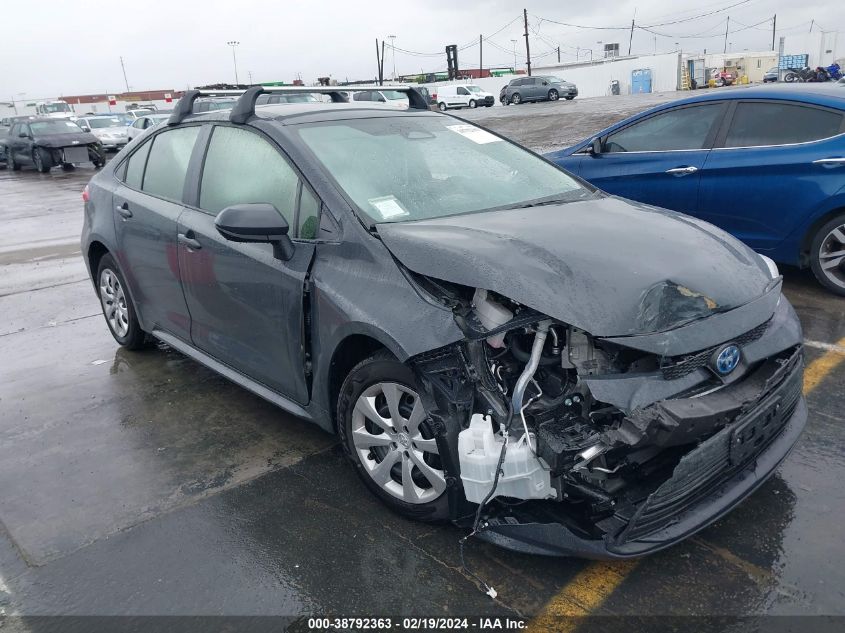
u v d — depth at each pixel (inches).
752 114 227.6
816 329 196.2
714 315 104.7
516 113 1227.9
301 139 141.0
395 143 150.0
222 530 123.2
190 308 164.6
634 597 103.1
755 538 114.0
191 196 162.7
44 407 175.6
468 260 108.1
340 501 130.1
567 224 124.6
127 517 128.5
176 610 105.1
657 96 1475.1
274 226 124.6
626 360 102.1
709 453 98.7
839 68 1807.3
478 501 101.9
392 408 116.9
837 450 137.1
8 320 250.7
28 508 132.7
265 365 145.0
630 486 102.2
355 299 117.8
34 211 550.3
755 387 105.0
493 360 107.5
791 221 219.5
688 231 126.0
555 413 101.2
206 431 159.5
